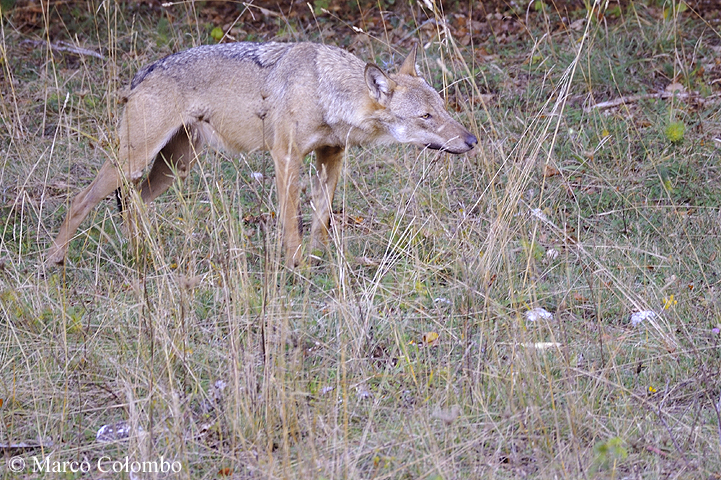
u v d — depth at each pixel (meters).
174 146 11.50
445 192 11.69
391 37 17.70
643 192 12.07
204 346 8.48
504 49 17.14
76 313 9.16
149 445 6.79
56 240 10.65
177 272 9.37
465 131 10.57
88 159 13.43
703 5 18.03
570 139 13.28
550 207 11.69
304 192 12.88
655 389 7.81
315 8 18.89
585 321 8.98
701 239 10.66
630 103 14.61
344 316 8.38
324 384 7.72
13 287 9.38
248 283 8.84
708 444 6.86
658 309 9.13
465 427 7.17
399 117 10.54
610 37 16.42
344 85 10.49
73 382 8.13
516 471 6.60
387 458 6.70
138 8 19.00
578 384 7.64
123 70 16.12
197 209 11.49
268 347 7.62
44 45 17.47
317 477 6.38
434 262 10.30
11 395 7.81
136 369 7.93
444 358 8.23
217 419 7.23
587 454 6.76
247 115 10.81
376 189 12.56
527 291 9.16
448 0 19.16
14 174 12.83
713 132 13.38
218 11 19.47
